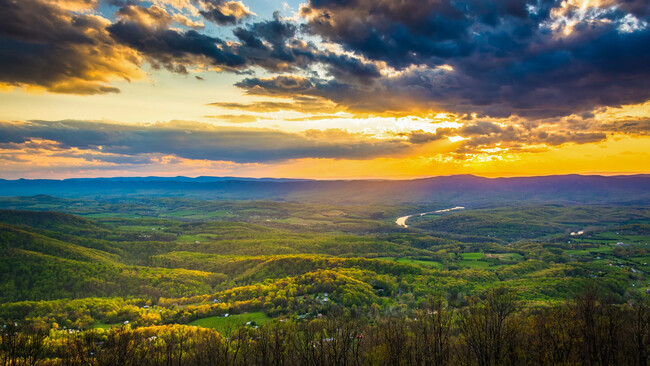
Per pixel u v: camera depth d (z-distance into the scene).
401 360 66.12
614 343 60.28
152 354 78.19
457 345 72.19
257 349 76.62
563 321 64.94
